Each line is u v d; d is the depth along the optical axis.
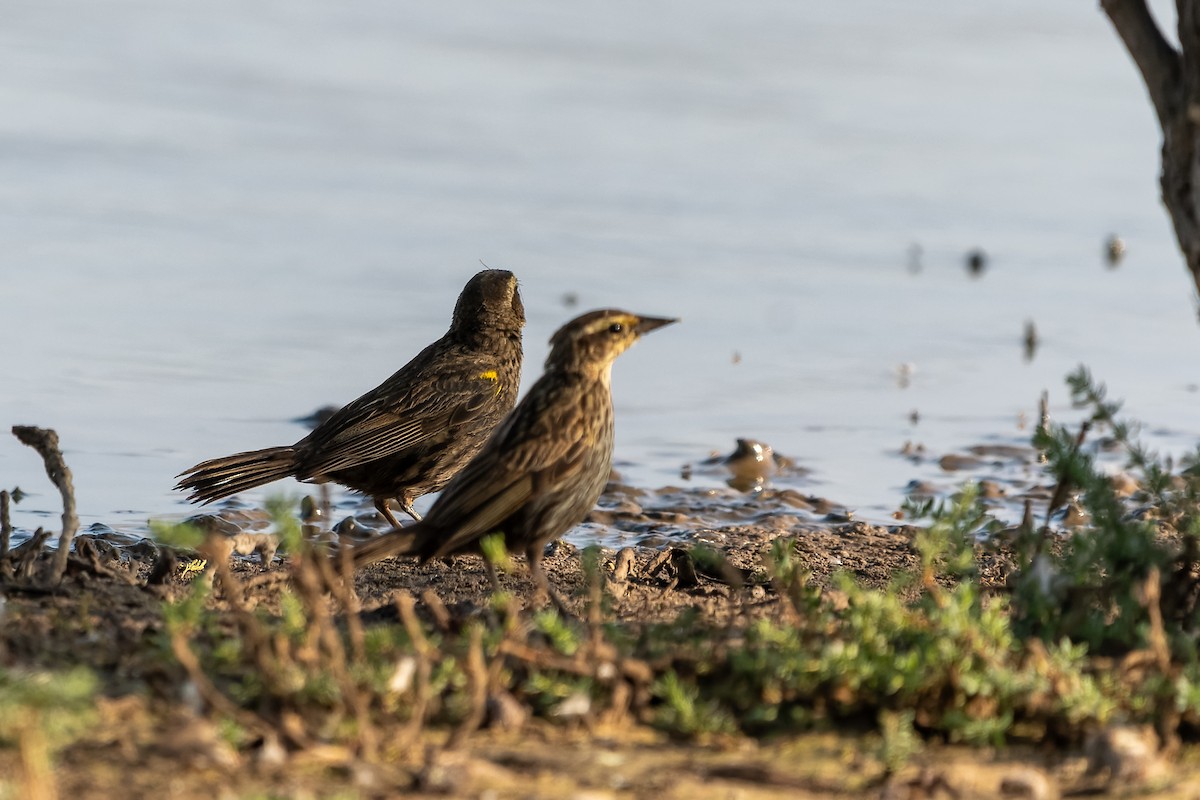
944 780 6.98
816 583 11.29
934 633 7.95
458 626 8.86
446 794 6.74
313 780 6.84
